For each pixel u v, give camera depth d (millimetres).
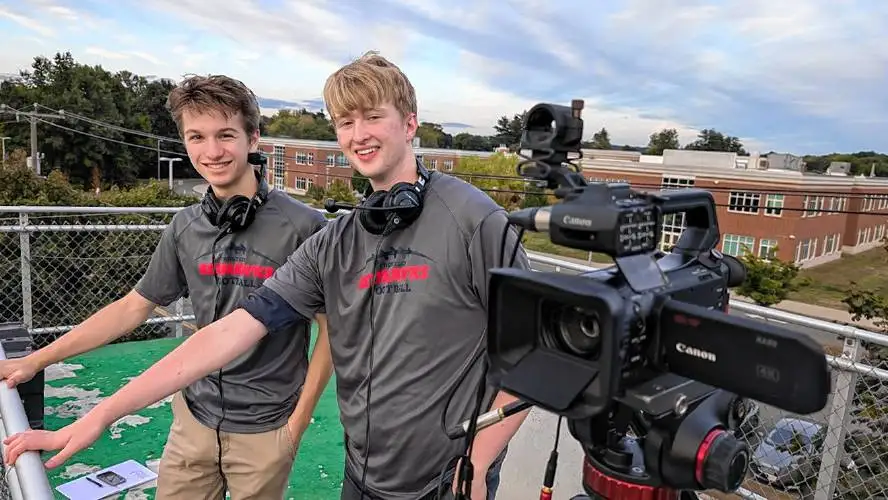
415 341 1436
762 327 798
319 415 3354
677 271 1051
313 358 1925
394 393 1460
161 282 2016
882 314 9109
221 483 2014
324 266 1584
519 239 1208
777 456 2932
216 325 1586
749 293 19094
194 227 1953
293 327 1904
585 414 864
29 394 2439
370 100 1435
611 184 940
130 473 2674
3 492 1306
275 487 1934
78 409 3242
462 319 1435
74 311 5848
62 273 5785
